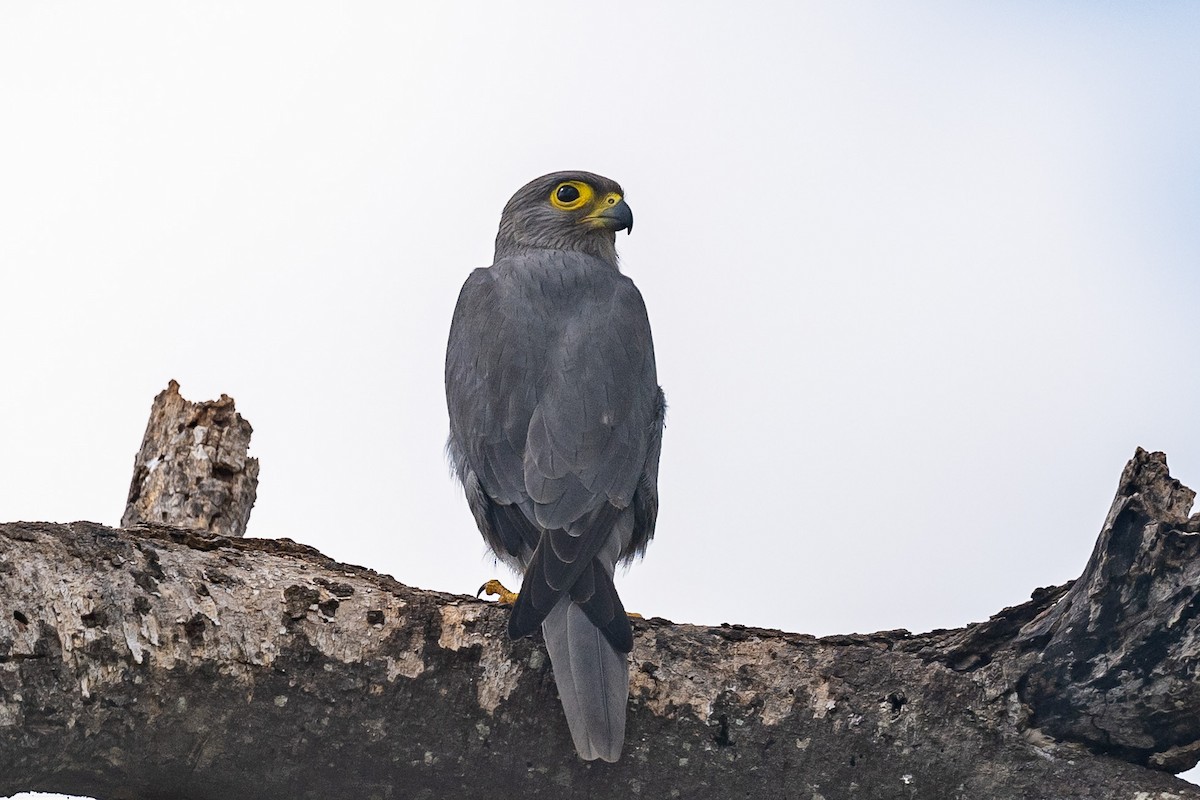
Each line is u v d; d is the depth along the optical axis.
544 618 7.88
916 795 7.88
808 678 7.96
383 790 7.81
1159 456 7.47
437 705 7.74
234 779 7.63
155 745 7.35
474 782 7.85
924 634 8.14
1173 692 7.53
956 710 7.87
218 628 7.44
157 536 7.88
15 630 6.93
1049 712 7.81
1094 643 7.63
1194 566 7.36
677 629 8.24
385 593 7.90
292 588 7.72
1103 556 7.48
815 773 7.89
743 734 7.89
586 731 7.59
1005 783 7.83
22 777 7.07
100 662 7.10
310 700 7.56
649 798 7.91
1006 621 7.93
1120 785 7.74
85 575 7.29
